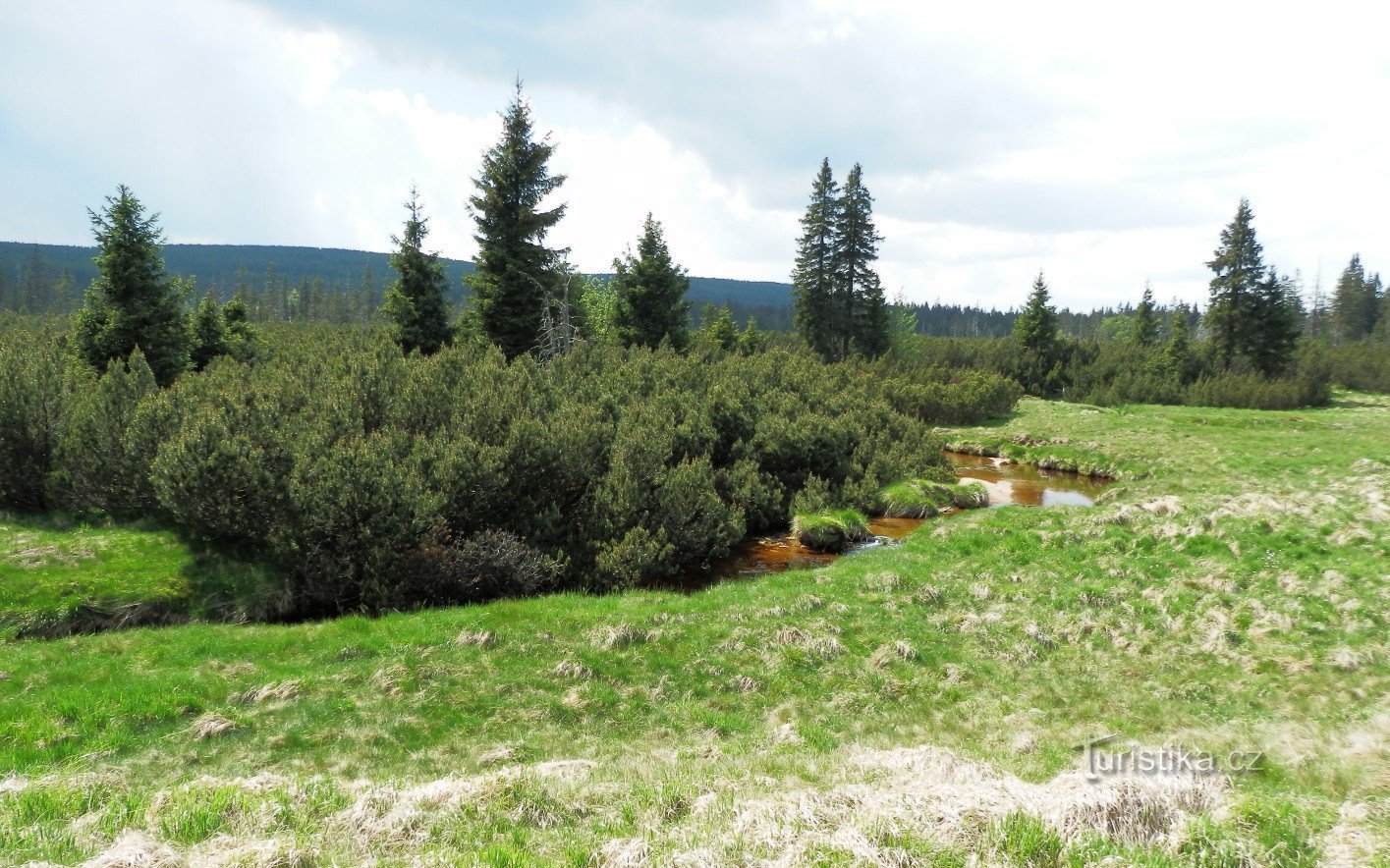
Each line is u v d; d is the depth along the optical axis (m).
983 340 92.31
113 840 7.30
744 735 12.06
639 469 24.97
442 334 44.12
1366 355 75.62
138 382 24.36
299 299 178.00
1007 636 15.52
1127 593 17.16
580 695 13.17
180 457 18.94
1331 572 16.17
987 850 6.46
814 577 20.36
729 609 17.50
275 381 26.27
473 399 25.92
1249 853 6.37
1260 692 12.34
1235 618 15.20
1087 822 6.91
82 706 11.92
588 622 16.45
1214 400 61.50
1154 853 6.42
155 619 17.56
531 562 21.09
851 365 63.09
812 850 6.41
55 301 144.38
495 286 43.19
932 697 13.18
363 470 19.28
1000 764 9.73
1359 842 6.49
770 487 31.34
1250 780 8.74
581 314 49.53
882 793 7.87
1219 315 70.56
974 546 22.36
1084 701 12.73
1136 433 46.53
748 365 47.06
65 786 8.87
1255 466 32.94
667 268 55.41
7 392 22.06
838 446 34.34
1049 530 22.80
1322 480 27.64
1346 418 51.09
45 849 6.97
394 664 14.09
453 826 7.84
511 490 22.97
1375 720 10.55
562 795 8.69
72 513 22.19
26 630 16.06
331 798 8.62
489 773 9.28
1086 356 76.69
